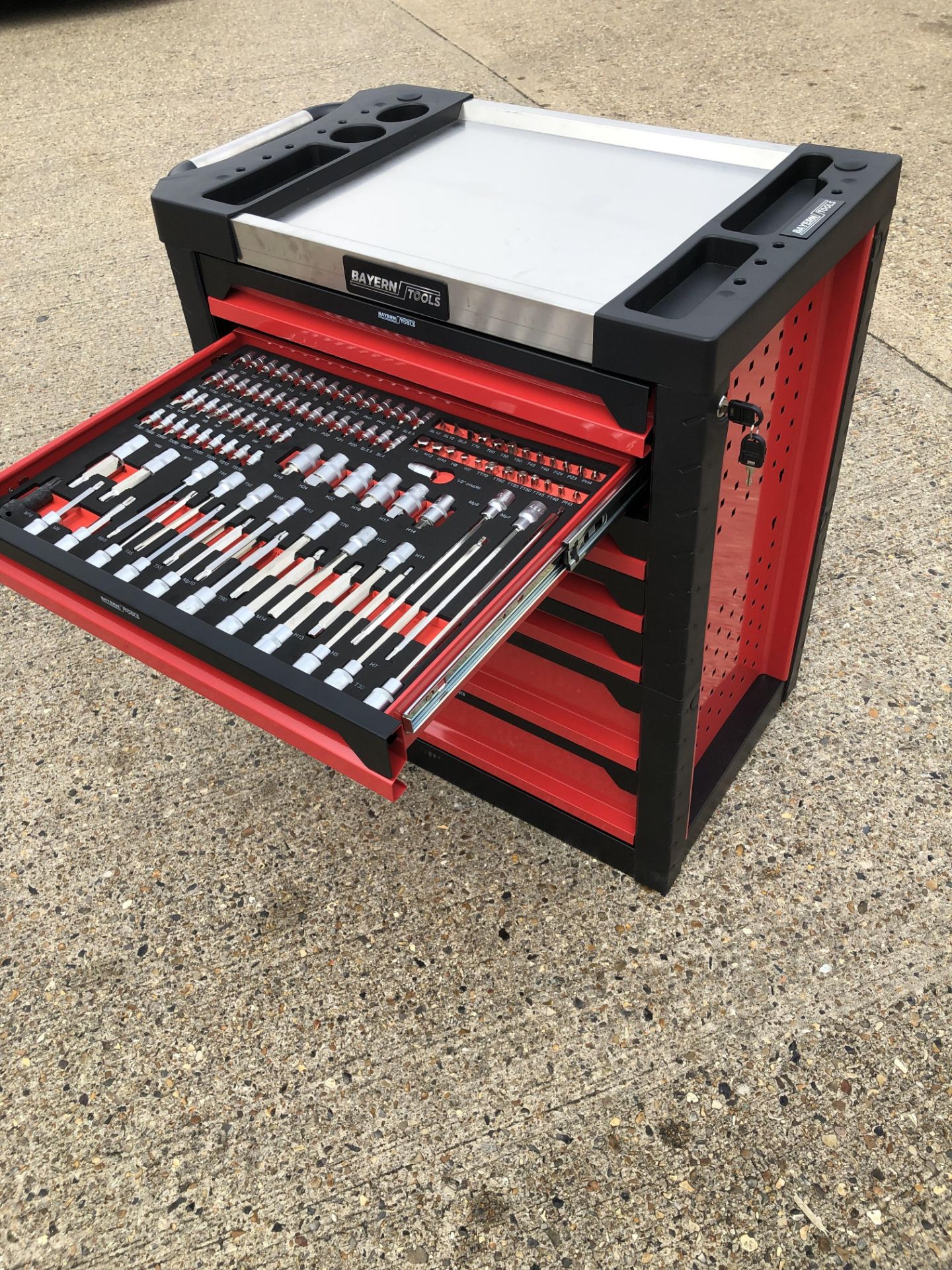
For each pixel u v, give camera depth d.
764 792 1.88
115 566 1.18
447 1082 1.52
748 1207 1.36
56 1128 1.50
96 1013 1.63
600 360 1.13
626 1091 1.49
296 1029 1.59
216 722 2.11
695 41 4.95
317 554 1.19
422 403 1.40
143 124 4.57
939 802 1.84
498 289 1.17
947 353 2.90
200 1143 1.47
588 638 1.46
